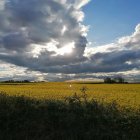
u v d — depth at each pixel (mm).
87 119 13805
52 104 15172
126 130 12961
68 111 14680
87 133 12664
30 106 14867
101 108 15242
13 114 13969
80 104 15445
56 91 30781
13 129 13133
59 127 13305
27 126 13219
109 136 12531
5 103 15062
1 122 13438
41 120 13703
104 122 13656
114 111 14992
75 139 12539
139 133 12570
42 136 12656
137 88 43656
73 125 13414
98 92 31438
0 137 12492
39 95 22016
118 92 32375
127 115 14203
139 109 16031
